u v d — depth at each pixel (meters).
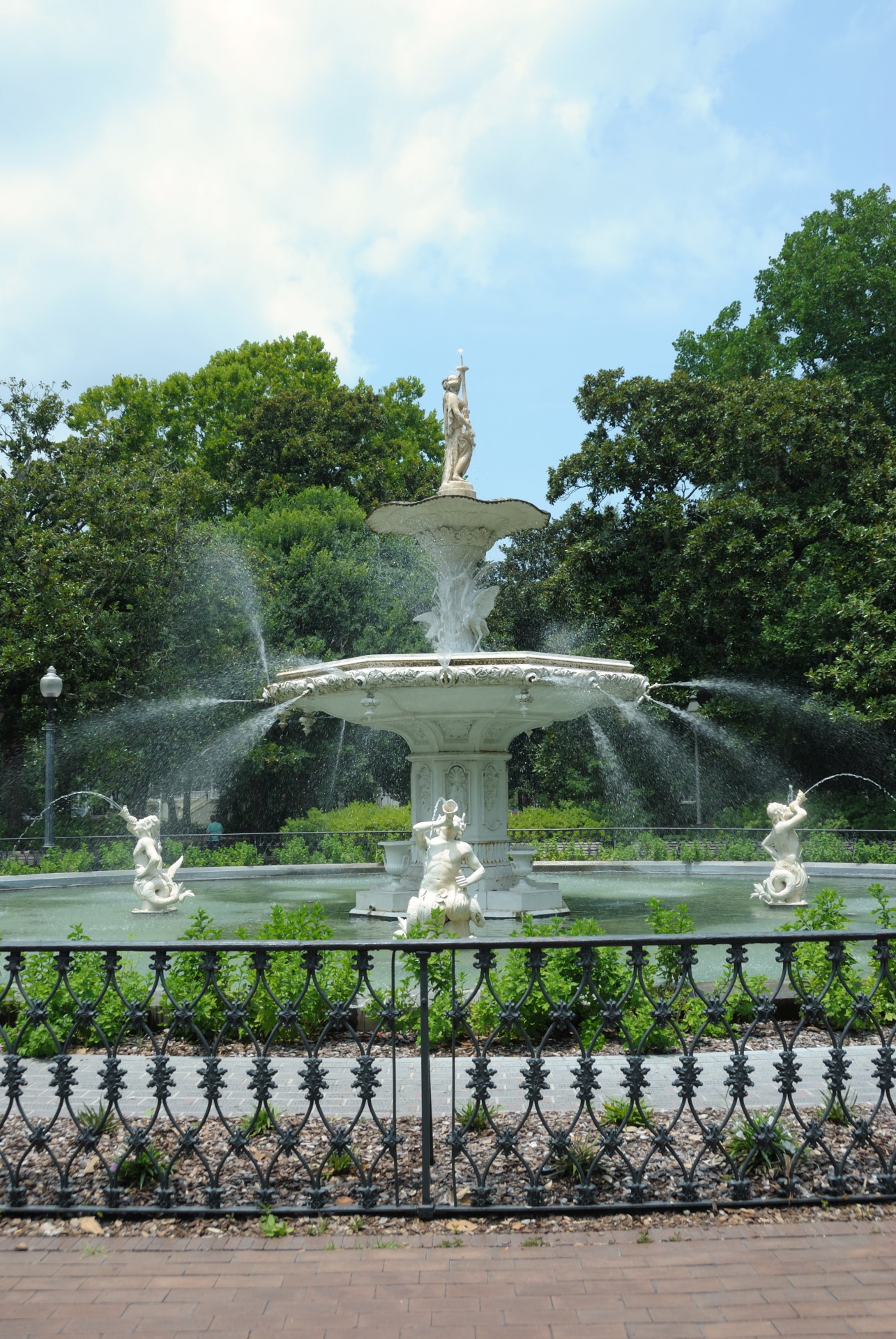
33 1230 3.62
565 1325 2.97
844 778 25.08
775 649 22.25
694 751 23.73
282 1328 2.97
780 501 22.55
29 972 6.04
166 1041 3.87
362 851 18.16
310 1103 3.73
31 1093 5.05
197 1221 3.66
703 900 12.47
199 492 24.69
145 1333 2.94
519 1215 3.66
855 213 26.25
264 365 35.94
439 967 5.84
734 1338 2.90
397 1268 3.32
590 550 23.98
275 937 6.21
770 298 27.11
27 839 20.75
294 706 11.16
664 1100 4.73
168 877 11.73
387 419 34.12
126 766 23.27
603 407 24.67
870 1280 3.22
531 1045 3.76
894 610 20.33
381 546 28.92
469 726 11.01
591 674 10.32
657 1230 3.57
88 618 21.05
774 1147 3.97
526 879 11.20
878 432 22.30
